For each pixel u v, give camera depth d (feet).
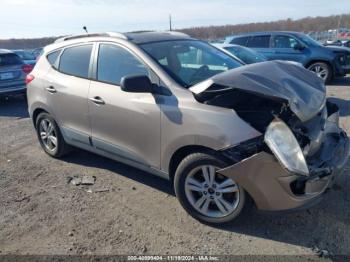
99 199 12.88
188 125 10.40
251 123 9.87
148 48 12.37
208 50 13.99
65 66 15.03
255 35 38.78
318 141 10.57
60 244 10.36
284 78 10.30
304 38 36.91
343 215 11.16
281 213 9.75
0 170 15.90
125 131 12.41
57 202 12.78
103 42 13.46
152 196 12.94
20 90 31.42
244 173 9.68
